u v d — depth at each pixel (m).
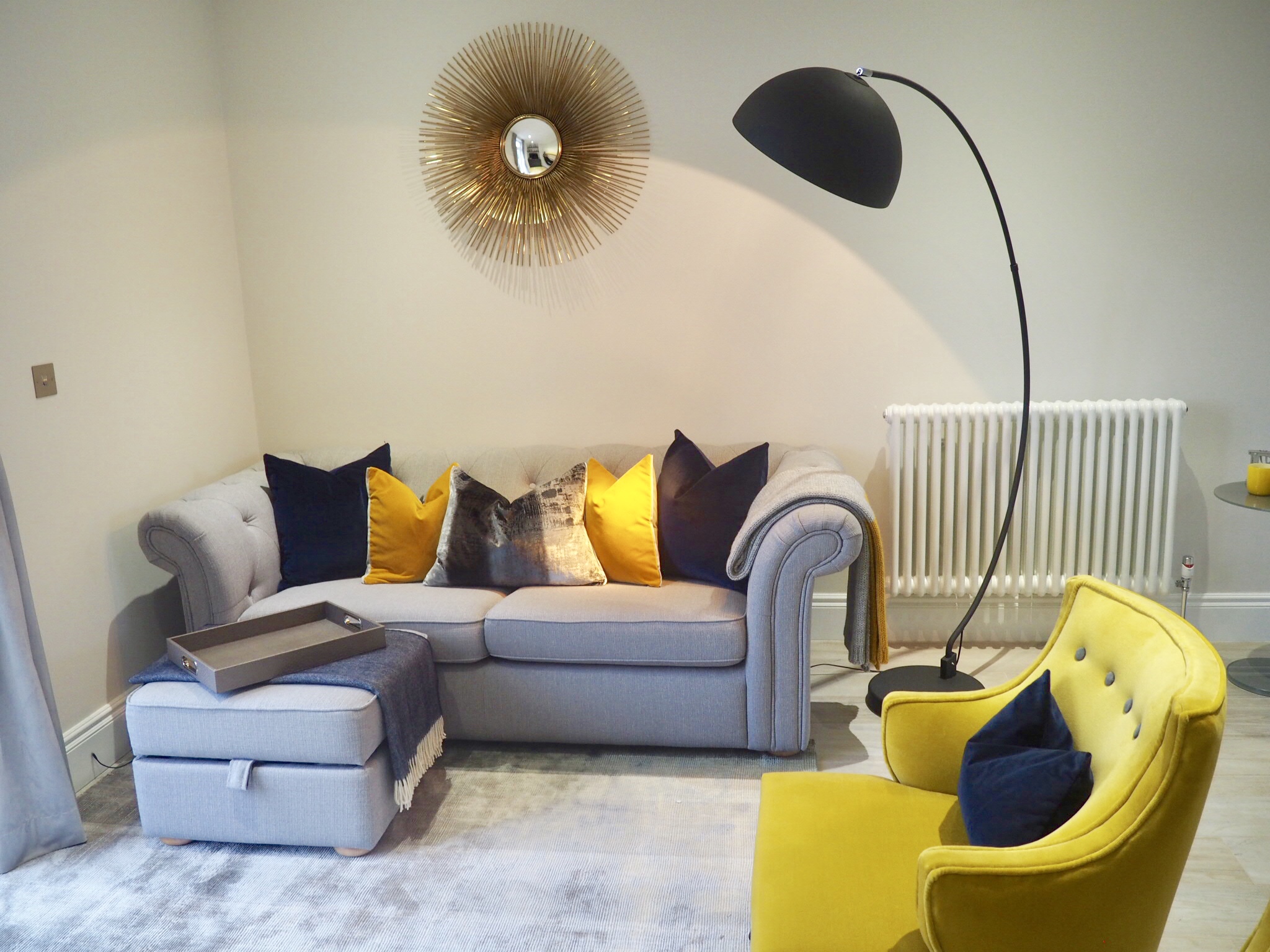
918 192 3.36
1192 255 3.33
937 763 1.83
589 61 3.38
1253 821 2.41
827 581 3.67
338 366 3.70
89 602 2.86
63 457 2.76
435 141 3.49
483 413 3.68
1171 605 3.54
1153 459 3.43
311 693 2.36
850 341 3.48
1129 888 1.33
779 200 3.41
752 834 2.42
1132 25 3.20
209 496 3.04
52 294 2.72
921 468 3.41
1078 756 1.52
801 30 3.30
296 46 3.49
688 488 3.07
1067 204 3.32
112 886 2.30
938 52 3.27
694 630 2.70
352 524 3.21
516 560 2.97
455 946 2.05
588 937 2.06
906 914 1.46
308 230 3.61
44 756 2.41
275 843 2.40
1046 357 3.43
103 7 2.92
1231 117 3.23
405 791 2.44
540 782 2.70
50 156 2.71
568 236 3.50
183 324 3.32
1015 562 3.43
